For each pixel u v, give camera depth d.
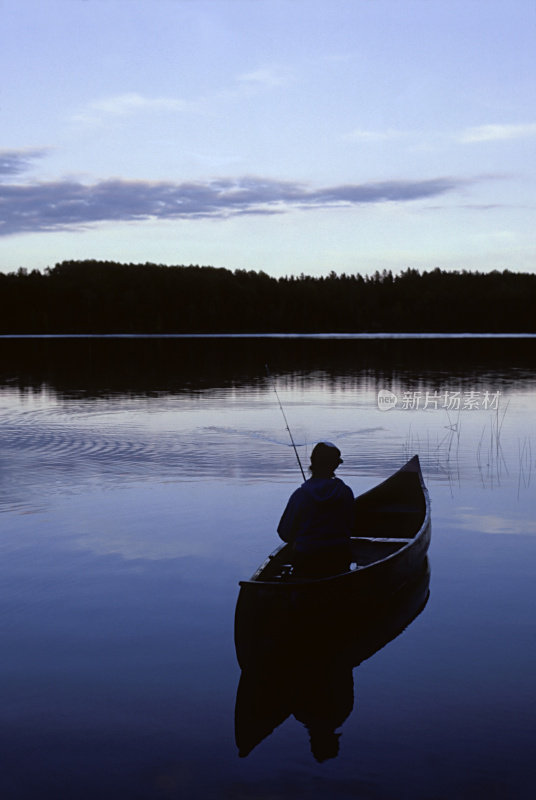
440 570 6.27
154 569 6.27
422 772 3.46
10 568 6.29
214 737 3.78
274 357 40.94
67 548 6.82
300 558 5.40
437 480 9.74
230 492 8.96
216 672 4.49
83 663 4.59
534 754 3.60
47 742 3.74
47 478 9.77
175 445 12.38
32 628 5.10
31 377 27.12
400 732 3.81
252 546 6.88
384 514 7.79
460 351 47.78
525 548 6.85
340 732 3.81
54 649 4.78
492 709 4.01
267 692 4.23
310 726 3.87
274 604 4.73
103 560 6.48
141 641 4.89
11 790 3.35
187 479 9.70
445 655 4.69
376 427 14.43
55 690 4.27
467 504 8.48
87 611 5.38
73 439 12.98
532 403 18.14
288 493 8.91
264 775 3.45
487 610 5.40
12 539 7.09
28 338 87.44
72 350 49.91
